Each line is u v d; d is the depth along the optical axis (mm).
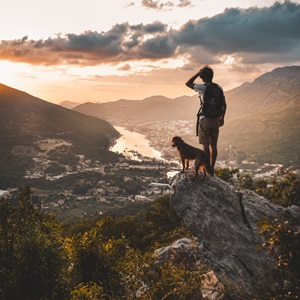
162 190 168750
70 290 9562
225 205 7516
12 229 9672
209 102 7398
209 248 7254
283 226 5090
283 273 5816
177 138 7805
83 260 10789
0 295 8750
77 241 11406
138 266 8109
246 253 6945
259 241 7023
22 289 8938
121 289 8992
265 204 7715
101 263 10719
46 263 9344
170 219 30703
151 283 7664
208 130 7551
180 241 13922
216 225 7328
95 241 11383
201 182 7730
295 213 7484
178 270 7746
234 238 7152
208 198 7574
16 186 164625
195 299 7207
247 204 7629
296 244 4965
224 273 6887
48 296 9133
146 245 27344
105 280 10258
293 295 5125
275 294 5543
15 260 9352
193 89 7582
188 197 7648
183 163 7816
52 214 10398
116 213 86188
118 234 30156
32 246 9359
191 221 7500
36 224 10008
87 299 7992
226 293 6656
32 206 9953
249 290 6348
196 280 7422
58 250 9938
